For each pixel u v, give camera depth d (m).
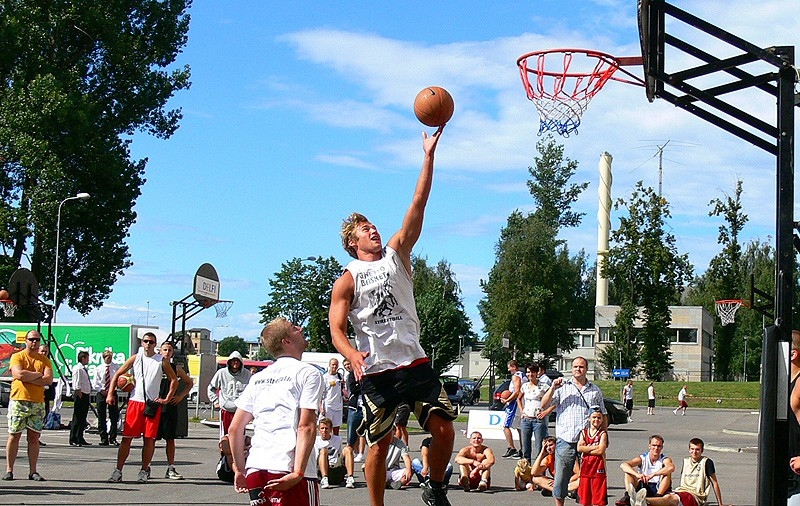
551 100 12.69
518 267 87.75
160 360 14.57
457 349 70.25
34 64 43.06
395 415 6.17
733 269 86.69
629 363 82.44
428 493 6.30
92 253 45.12
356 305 6.26
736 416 50.38
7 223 42.28
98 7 43.81
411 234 6.39
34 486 13.35
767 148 8.80
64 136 42.75
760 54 8.42
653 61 9.22
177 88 47.62
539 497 14.87
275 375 6.63
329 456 15.65
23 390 13.91
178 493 13.18
